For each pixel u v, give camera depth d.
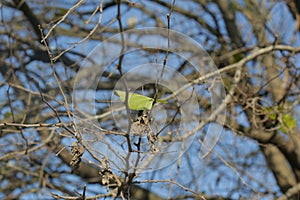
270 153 6.45
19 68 5.84
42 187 5.03
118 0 2.46
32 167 5.61
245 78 5.30
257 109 5.34
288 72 5.62
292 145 6.05
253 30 6.59
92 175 5.04
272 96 5.68
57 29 5.41
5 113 5.54
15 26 6.09
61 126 2.96
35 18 5.58
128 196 2.92
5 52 5.98
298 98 5.23
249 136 5.88
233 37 6.58
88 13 5.39
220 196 5.99
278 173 6.43
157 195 5.61
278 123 5.20
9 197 5.53
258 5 6.68
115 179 2.86
